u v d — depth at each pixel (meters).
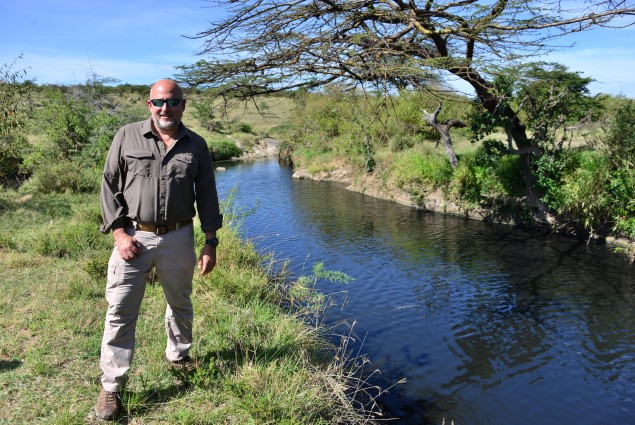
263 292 6.33
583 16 7.39
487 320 6.84
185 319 3.41
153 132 2.94
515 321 6.82
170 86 2.87
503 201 13.41
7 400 2.99
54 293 4.97
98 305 4.81
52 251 6.76
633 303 7.45
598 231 11.09
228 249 7.36
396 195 17.64
